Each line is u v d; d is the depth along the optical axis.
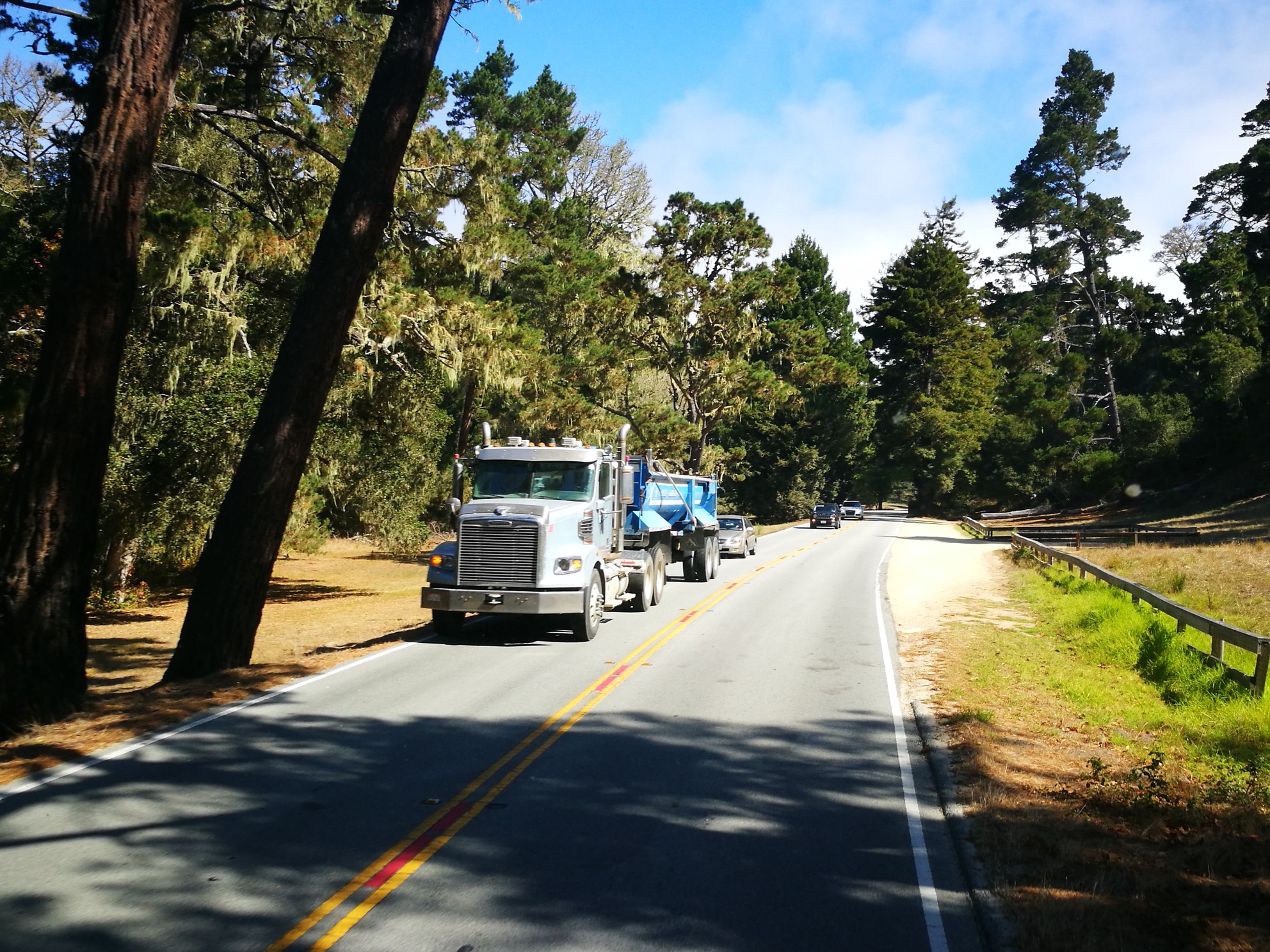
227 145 21.44
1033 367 81.44
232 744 9.19
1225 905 5.95
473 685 12.14
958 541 48.19
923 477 81.62
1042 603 21.88
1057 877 6.36
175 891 5.75
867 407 87.44
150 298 18.58
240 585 13.02
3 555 10.27
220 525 13.06
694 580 27.53
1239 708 11.22
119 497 20.38
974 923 5.64
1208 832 7.31
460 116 57.91
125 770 8.28
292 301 20.34
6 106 21.08
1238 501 52.78
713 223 51.75
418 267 25.45
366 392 25.88
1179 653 13.81
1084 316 91.25
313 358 13.26
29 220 14.62
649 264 54.66
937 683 12.93
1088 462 67.56
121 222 10.84
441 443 33.84
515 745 9.25
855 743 9.76
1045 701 12.12
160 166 16.78
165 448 20.50
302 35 17.25
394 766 8.52
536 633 16.69
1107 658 15.05
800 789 8.16
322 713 10.55
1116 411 73.50
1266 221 66.19
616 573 17.66
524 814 7.30
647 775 8.39
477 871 6.19
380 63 13.41
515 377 27.70
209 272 18.91
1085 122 86.75
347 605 25.02
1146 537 40.88
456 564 15.42
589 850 6.61
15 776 8.11
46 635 10.34
